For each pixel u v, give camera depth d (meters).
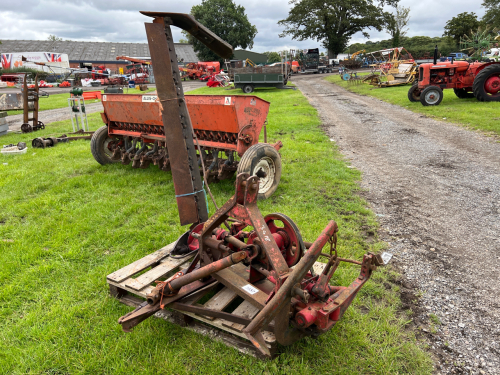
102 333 2.85
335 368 2.44
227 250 2.87
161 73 3.19
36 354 2.67
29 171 7.34
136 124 7.04
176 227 4.65
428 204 5.23
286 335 2.36
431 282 3.38
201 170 6.15
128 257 3.96
